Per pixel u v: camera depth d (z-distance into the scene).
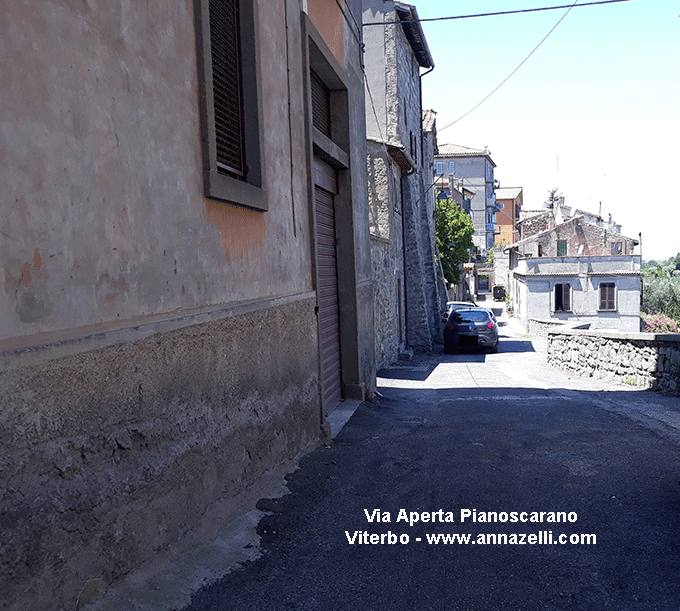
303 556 3.49
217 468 3.71
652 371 10.34
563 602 3.01
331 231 8.10
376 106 21.61
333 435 6.41
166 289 3.20
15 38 2.16
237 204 4.17
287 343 5.17
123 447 2.76
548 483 4.82
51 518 2.29
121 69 2.84
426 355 22.27
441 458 5.63
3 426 2.05
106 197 2.69
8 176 2.11
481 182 70.81
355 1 9.09
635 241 44.78
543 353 20.66
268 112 4.99
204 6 3.71
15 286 2.13
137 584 2.76
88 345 2.50
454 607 2.96
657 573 3.29
